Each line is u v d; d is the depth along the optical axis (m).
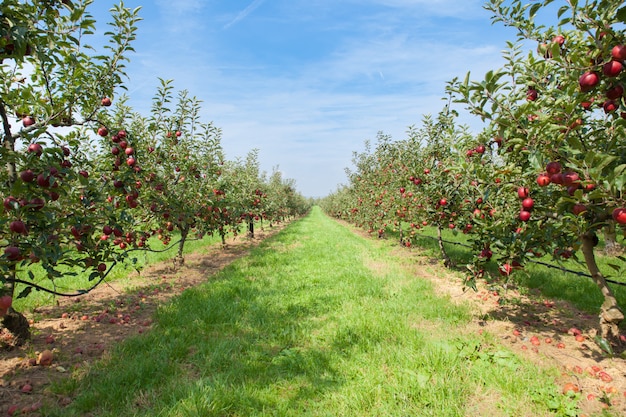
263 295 6.51
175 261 10.07
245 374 3.70
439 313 5.34
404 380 3.44
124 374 3.58
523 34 4.44
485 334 4.54
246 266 9.30
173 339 4.51
